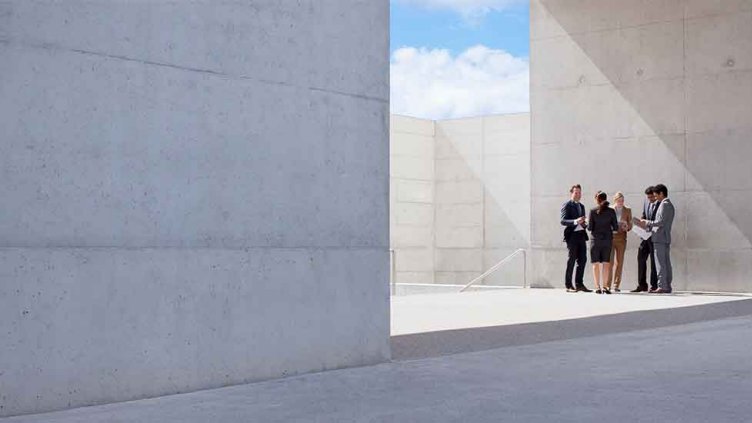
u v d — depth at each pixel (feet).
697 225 60.70
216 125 21.88
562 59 66.18
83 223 19.48
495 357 26.99
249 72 22.58
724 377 22.97
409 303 50.44
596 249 59.88
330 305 24.32
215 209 21.84
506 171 92.07
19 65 18.62
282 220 23.25
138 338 20.27
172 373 20.86
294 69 23.57
